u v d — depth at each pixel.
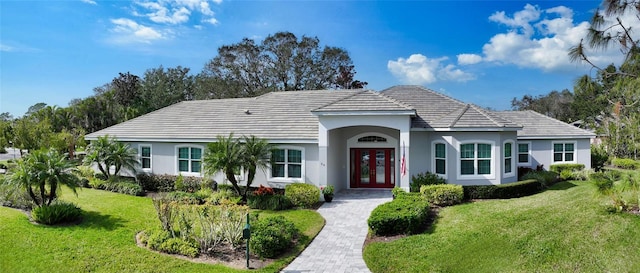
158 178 23.17
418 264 10.43
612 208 10.95
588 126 52.41
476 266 9.69
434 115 22.05
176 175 23.53
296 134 21.17
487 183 19.72
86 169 25.84
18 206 16.30
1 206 16.31
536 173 23.28
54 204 14.98
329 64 54.59
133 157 24.11
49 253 11.51
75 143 37.94
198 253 11.59
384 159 23.31
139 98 59.59
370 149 23.41
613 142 39.50
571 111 66.12
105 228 14.02
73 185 14.97
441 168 20.39
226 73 53.81
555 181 24.78
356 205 18.78
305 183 20.19
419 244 11.79
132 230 13.93
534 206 14.00
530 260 9.21
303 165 20.86
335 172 22.14
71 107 53.00
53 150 15.70
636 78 10.04
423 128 20.39
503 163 20.11
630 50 10.11
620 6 10.03
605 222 10.21
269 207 18.14
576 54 10.71
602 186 11.28
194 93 62.72
